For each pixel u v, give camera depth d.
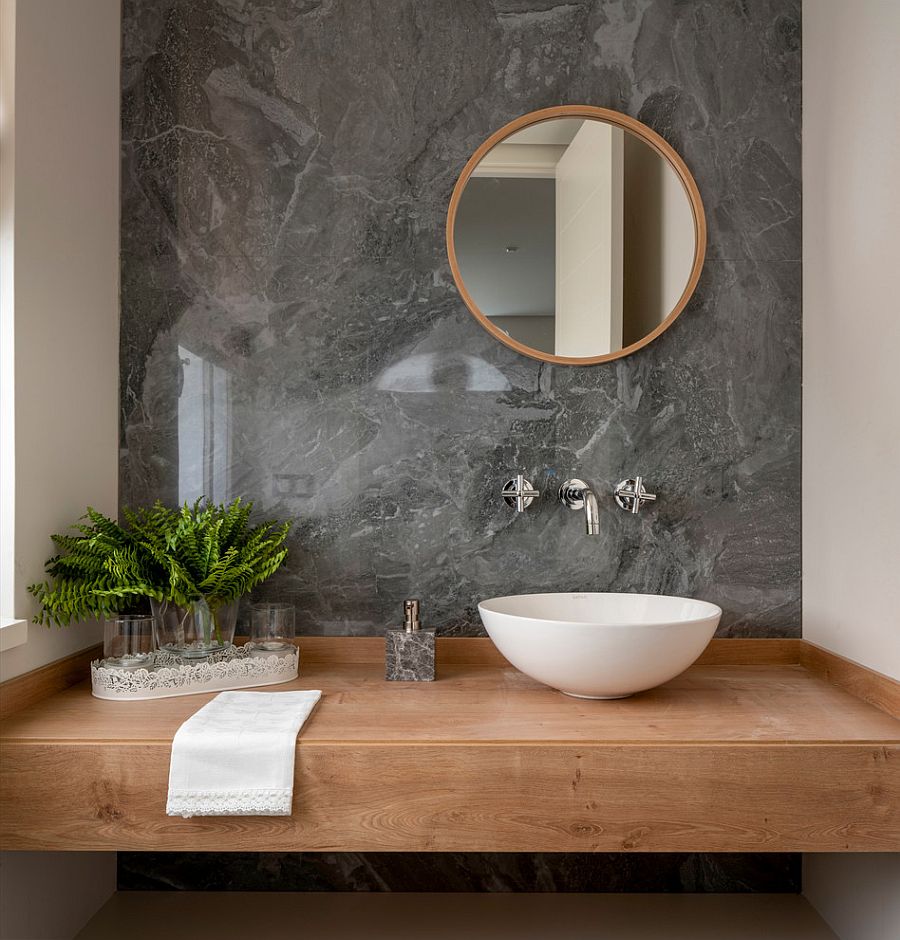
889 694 1.65
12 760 1.45
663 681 1.68
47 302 1.77
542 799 1.45
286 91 2.12
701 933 1.91
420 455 2.12
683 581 2.13
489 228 2.10
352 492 2.12
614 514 2.13
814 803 1.45
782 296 2.13
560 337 2.11
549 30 2.13
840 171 1.91
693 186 2.11
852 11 1.84
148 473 2.12
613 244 2.11
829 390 1.97
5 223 1.64
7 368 1.64
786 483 2.13
